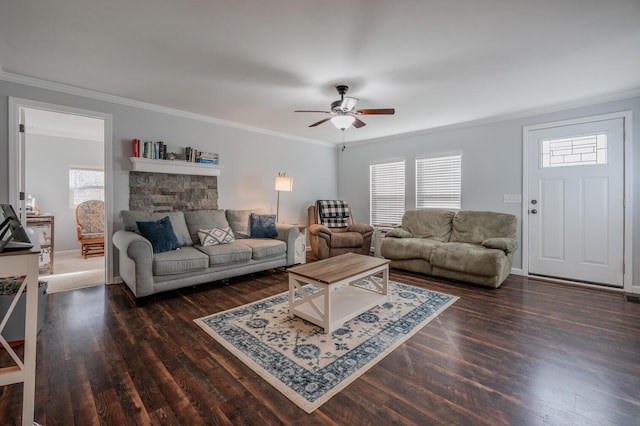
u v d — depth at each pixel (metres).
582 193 3.65
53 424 1.40
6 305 2.07
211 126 4.39
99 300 3.05
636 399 1.58
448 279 3.85
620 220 3.42
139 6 1.83
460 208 4.69
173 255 3.13
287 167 5.48
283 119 4.44
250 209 4.86
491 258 3.41
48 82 3.03
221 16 1.93
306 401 1.56
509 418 1.44
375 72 2.76
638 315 2.70
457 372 1.83
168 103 3.72
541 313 2.76
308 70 2.72
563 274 3.82
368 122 4.52
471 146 4.54
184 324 2.50
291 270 2.66
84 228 5.44
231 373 1.82
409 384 1.71
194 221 3.92
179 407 1.52
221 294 3.29
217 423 1.41
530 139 4.01
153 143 3.73
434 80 2.95
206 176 4.37
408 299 3.12
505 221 4.01
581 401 1.56
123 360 1.95
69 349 2.08
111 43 2.28
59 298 3.11
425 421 1.42
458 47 2.32
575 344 2.17
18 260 1.25
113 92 3.34
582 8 1.84
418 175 5.20
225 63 2.60
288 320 2.58
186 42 2.26
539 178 3.95
